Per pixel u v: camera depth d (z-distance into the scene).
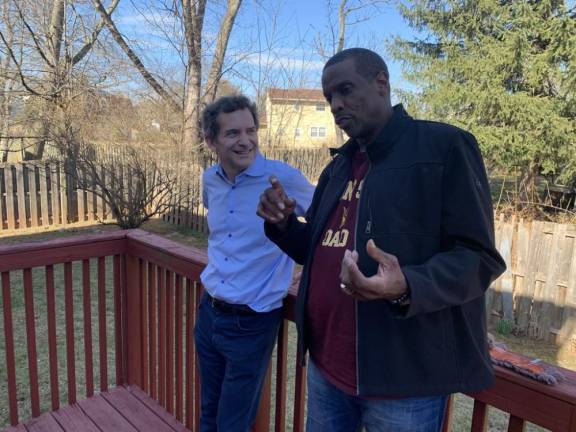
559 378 1.10
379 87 1.16
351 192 1.25
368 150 1.16
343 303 1.22
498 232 5.19
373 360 1.13
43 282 5.81
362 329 1.14
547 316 4.92
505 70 8.99
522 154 8.68
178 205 8.73
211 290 1.78
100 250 2.65
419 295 0.94
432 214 1.06
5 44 8.81
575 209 7.87
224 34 10.31
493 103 8.88
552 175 9.43
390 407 1.17
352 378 1.21
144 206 8.09
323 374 1.30
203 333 1.85
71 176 8.33
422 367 1.09
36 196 8.85
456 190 1.03
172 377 2.54
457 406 3.51
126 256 2.76
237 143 1.69
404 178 1.09
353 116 1.16
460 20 9.52
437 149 1.07
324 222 1.31
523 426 1.16
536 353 4.69
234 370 1.74
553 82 8.94
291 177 1.76
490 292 5.32
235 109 1.69
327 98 1.21
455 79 9.91
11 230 8.63
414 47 10.77
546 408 1.09
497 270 1.03
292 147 12.71
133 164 8.08
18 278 5.85
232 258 1.74
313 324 1.33
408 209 1.08
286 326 1.87
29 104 9.69
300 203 1.76
